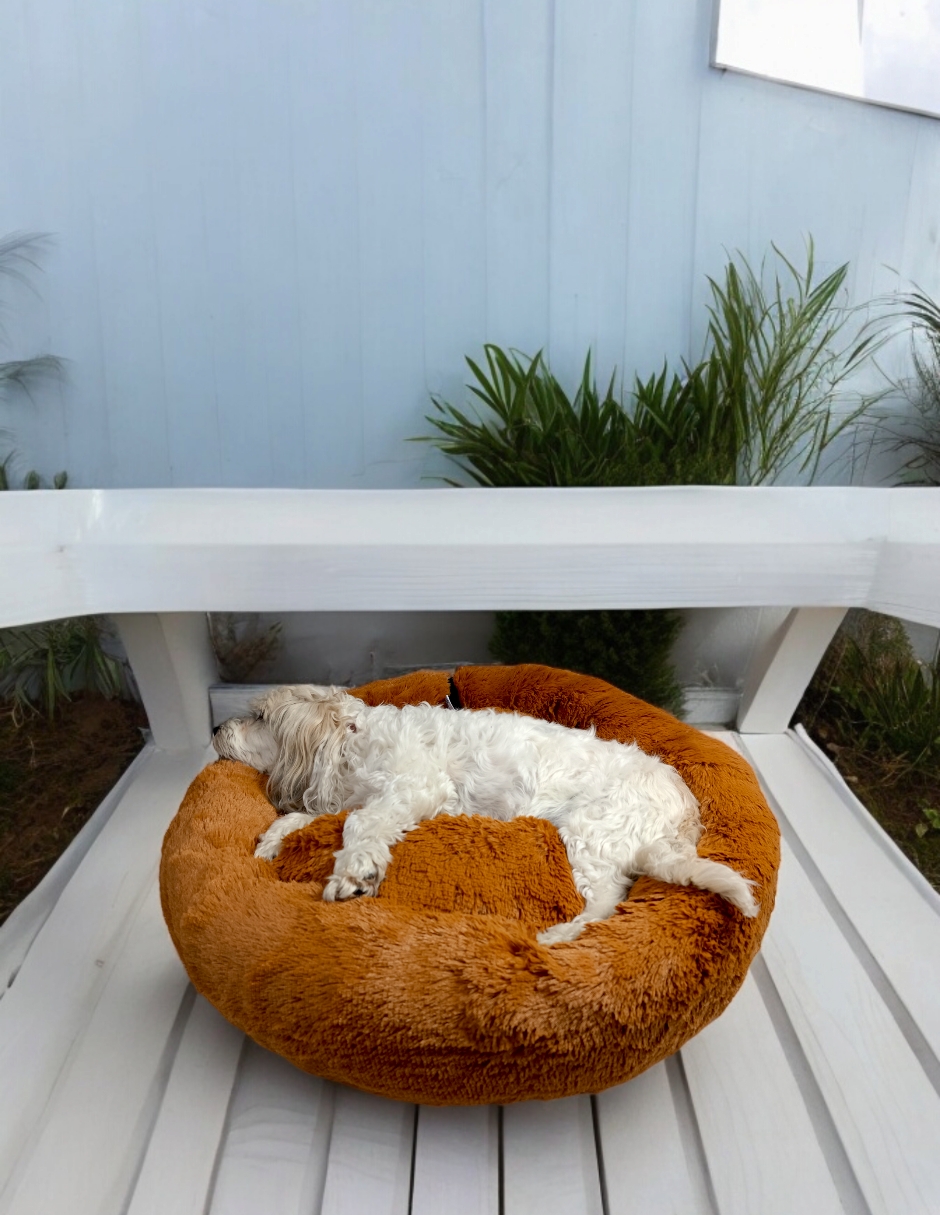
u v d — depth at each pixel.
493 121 2.51
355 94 2.47
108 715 2.76
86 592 1.91
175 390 2.68
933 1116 1.31
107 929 1.71
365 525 1.94
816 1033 1.46
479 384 2.71
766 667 2.40
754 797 1.55
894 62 2.48
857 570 2.00
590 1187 1.22
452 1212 1.17
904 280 2.69
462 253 2.61
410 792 1.53
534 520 1.97
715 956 1.22
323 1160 1.26
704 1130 1.29
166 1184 1.20
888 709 2.55
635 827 1.41
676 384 2.51
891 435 2.75
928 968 1.61
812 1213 1.18
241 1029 1.33
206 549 1.90
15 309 2.59
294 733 1.71
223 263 2.59
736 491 2.04
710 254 2.64
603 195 2.58
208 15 2.40
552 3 2.42
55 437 2.70
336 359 2.67
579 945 1.19
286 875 1.46
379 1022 1.14
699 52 2.47
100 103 2.45
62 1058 1.41
